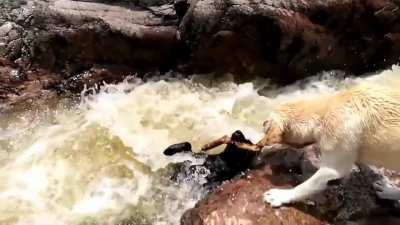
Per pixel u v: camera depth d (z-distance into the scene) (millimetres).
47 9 3793
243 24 3588
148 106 3584
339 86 3742
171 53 3801
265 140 2738
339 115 2590
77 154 3242
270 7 3545
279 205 2660
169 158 3162
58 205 2961
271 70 3746
